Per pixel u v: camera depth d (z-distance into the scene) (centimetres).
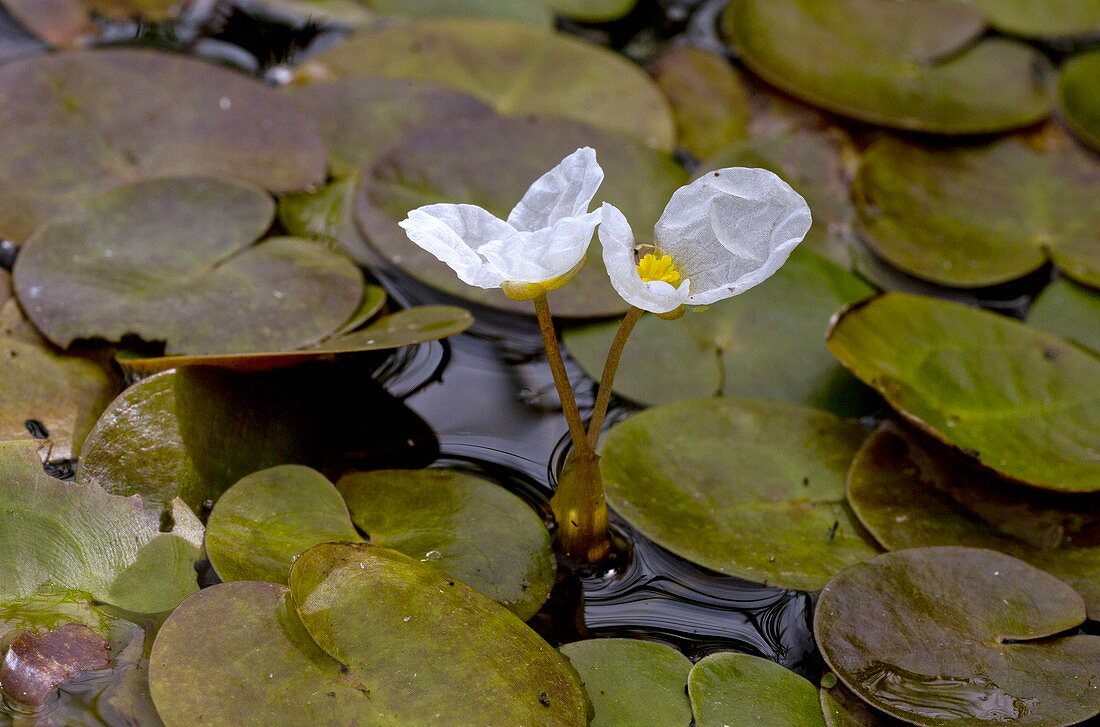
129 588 53
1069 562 54
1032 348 57
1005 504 55
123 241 57
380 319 56
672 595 54
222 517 53
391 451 55
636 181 59
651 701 53
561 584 54
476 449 55
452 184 58
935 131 61
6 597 53
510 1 63
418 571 53
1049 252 59
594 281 57
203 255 57
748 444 56
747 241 52
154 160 58
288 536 53
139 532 53
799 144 60
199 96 59
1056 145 61
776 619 54
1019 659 53
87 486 53
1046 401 56
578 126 59
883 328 57
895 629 53
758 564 54
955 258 59
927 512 55
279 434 55
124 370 55
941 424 56
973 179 60
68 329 55
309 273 57
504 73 62
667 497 55
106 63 59
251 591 52
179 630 52
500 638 52
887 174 60
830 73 62
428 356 57
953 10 63
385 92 60
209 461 54
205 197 58
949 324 57
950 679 53
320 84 60
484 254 51
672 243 52
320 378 56
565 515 54
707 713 52
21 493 53
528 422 56
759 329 57
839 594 54
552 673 52
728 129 61
